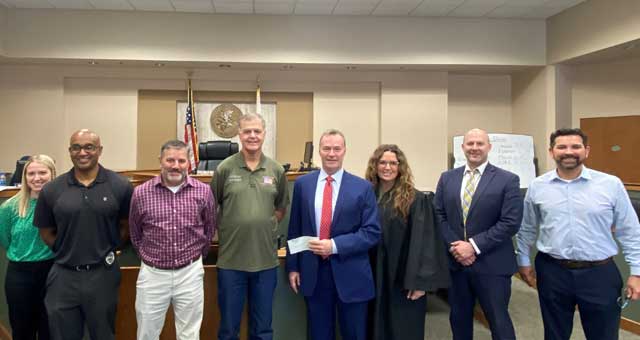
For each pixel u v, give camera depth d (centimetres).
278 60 645
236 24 638
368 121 726
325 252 211
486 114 759
